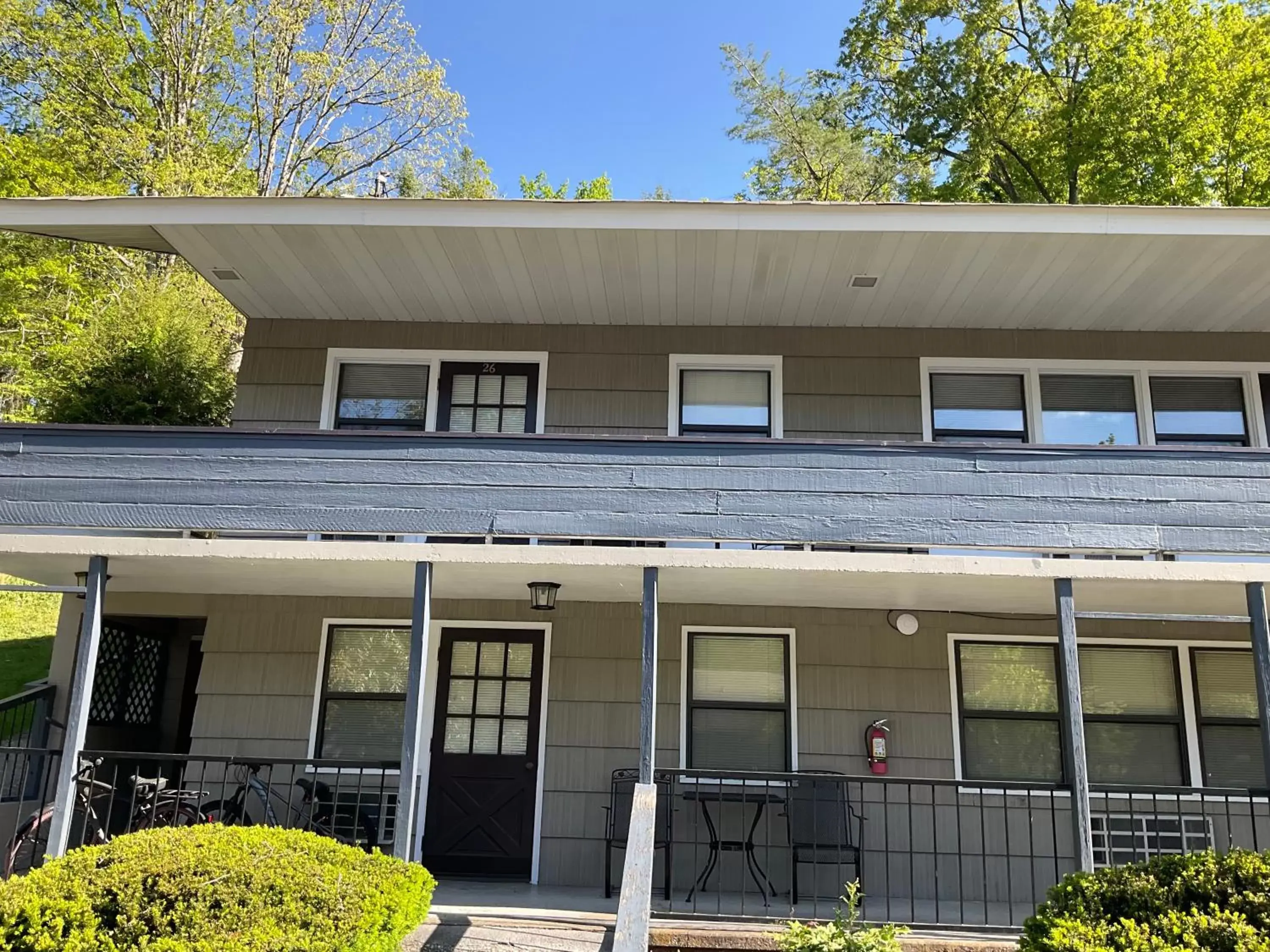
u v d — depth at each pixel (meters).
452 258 7.32
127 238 7.32
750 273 7.44
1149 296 7.63
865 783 7.42
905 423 8.20
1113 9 17.75
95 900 4.20
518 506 6.34
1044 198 19.52
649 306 8.09
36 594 14.55
